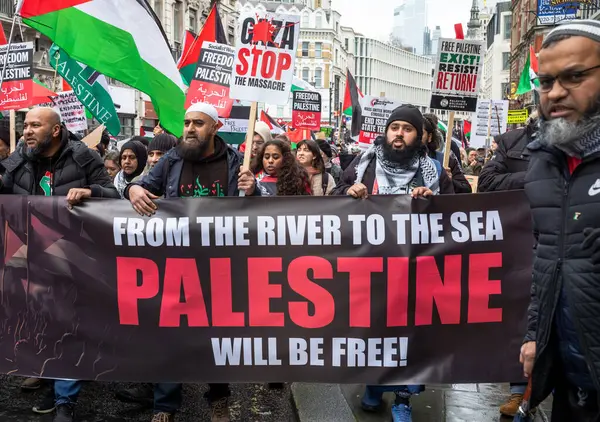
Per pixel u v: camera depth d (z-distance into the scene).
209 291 4.27
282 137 7.74
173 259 4.29
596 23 2.49
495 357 4.16
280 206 4.23
